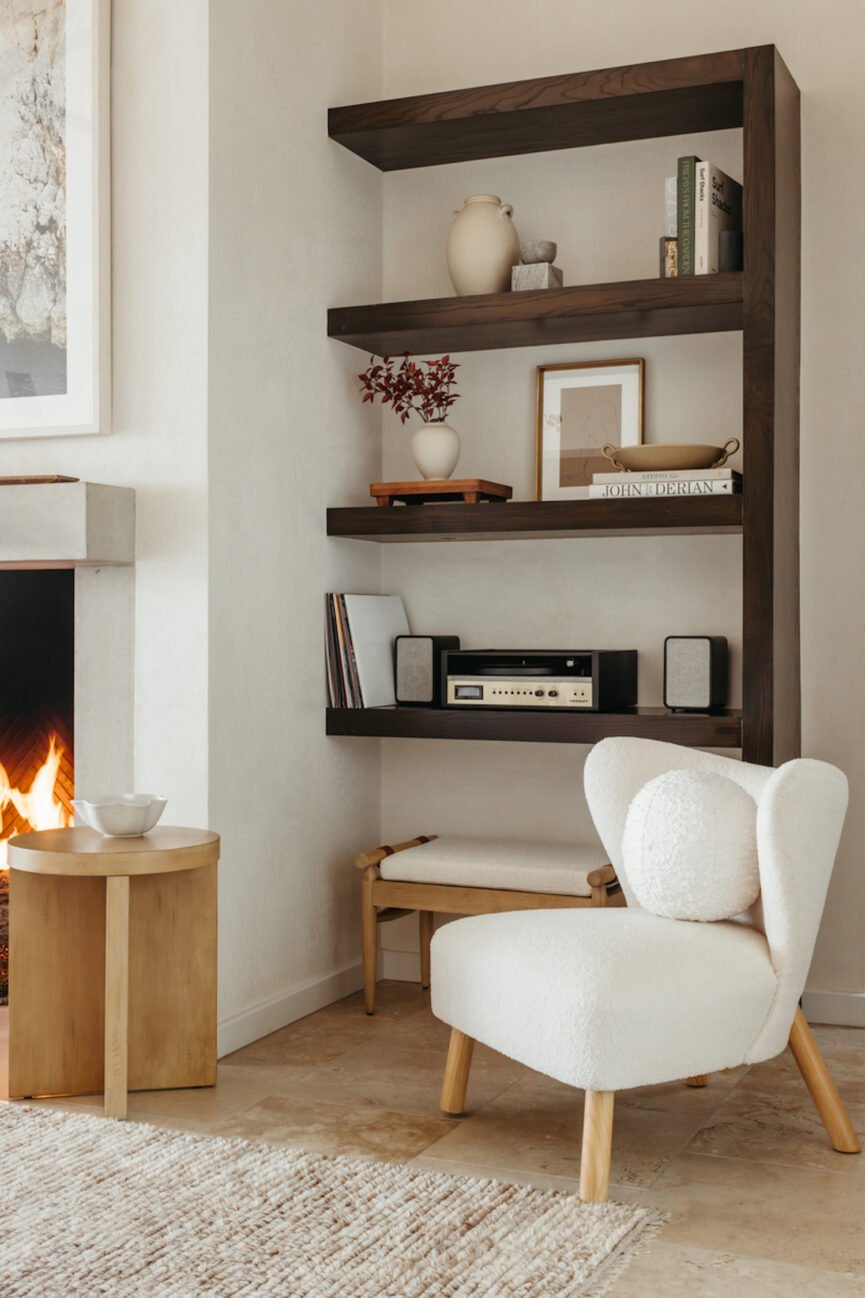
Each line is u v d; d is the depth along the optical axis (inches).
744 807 101.1
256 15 127.9
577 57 146.6
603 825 110.2
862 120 135.0
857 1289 77.0
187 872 111.7
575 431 145.3
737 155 140.5
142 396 122.6
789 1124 105.0
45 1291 75.3
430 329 137.2
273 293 131.0
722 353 140.6
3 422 126.6
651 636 143.2
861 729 135.0
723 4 140.5
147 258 122.3
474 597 150.9
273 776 130.8
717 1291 76.7
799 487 136.4
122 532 120.6
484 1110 106.9
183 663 120.8
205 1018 112.1
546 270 135.5
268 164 130.0
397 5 153.6
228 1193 88.6
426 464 141.7
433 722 135.7
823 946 136.3
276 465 131.4
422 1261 79.1
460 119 135.7
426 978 145.9
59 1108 106.7
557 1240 82.0
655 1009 88.5
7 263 126.3
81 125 122.8
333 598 140.6
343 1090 111.7
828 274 135.8
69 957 110.5
